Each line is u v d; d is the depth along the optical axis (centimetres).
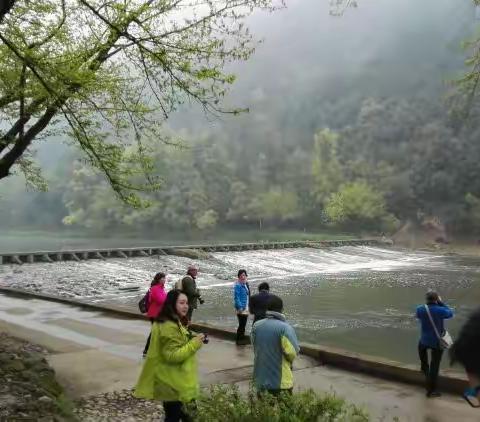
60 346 996
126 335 1110
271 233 9388
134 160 843
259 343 503
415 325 1805
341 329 1742
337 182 9106
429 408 671
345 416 395
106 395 688
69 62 727
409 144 8625
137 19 676
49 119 802
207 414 391
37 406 539
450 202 7825
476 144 7631
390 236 7950
